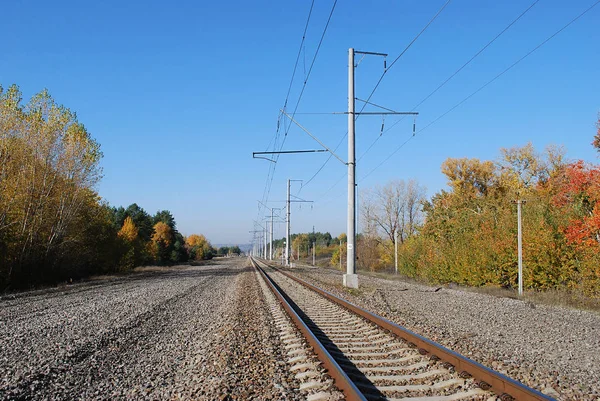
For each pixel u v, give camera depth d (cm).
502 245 2770
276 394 659
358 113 2434
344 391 652
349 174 2453
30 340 1112
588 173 2386
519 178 4688
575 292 2162
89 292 2530
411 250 4275
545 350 975
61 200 3578
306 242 14338
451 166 5312
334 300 1830
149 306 1795
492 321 1397
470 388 656
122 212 9081
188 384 729
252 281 3116
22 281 3225
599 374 776
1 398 665
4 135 3153
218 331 1201
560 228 2409
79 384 754
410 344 935
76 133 3759
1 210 3031
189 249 13400
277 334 1132
